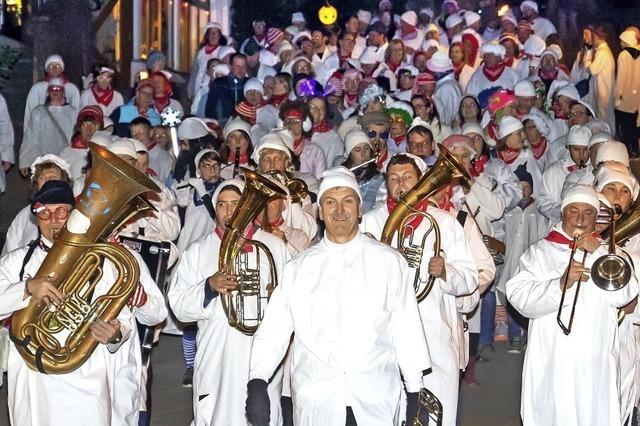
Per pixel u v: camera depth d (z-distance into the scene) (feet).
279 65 82.99
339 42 88.43
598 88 76.89
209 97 68.33
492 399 40.60
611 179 32.50
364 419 23.71
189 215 41.81
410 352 24.16
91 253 24.95
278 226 32.45
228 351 29.30
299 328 24.09
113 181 24.52
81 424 25.79
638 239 31.60
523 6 89.61
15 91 75.31
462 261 29.81
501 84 70.13
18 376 26.02
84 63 79.66
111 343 25.72
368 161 39.19
